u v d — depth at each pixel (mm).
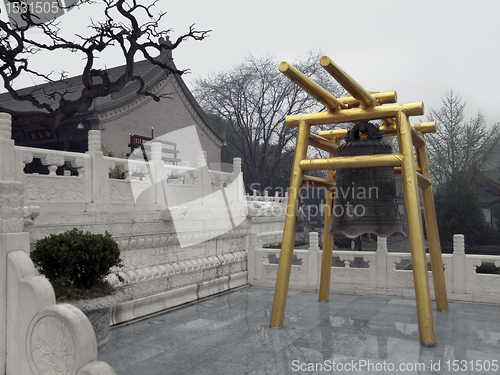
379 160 5172
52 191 4902
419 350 4570
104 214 5348
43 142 24781
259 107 34844
